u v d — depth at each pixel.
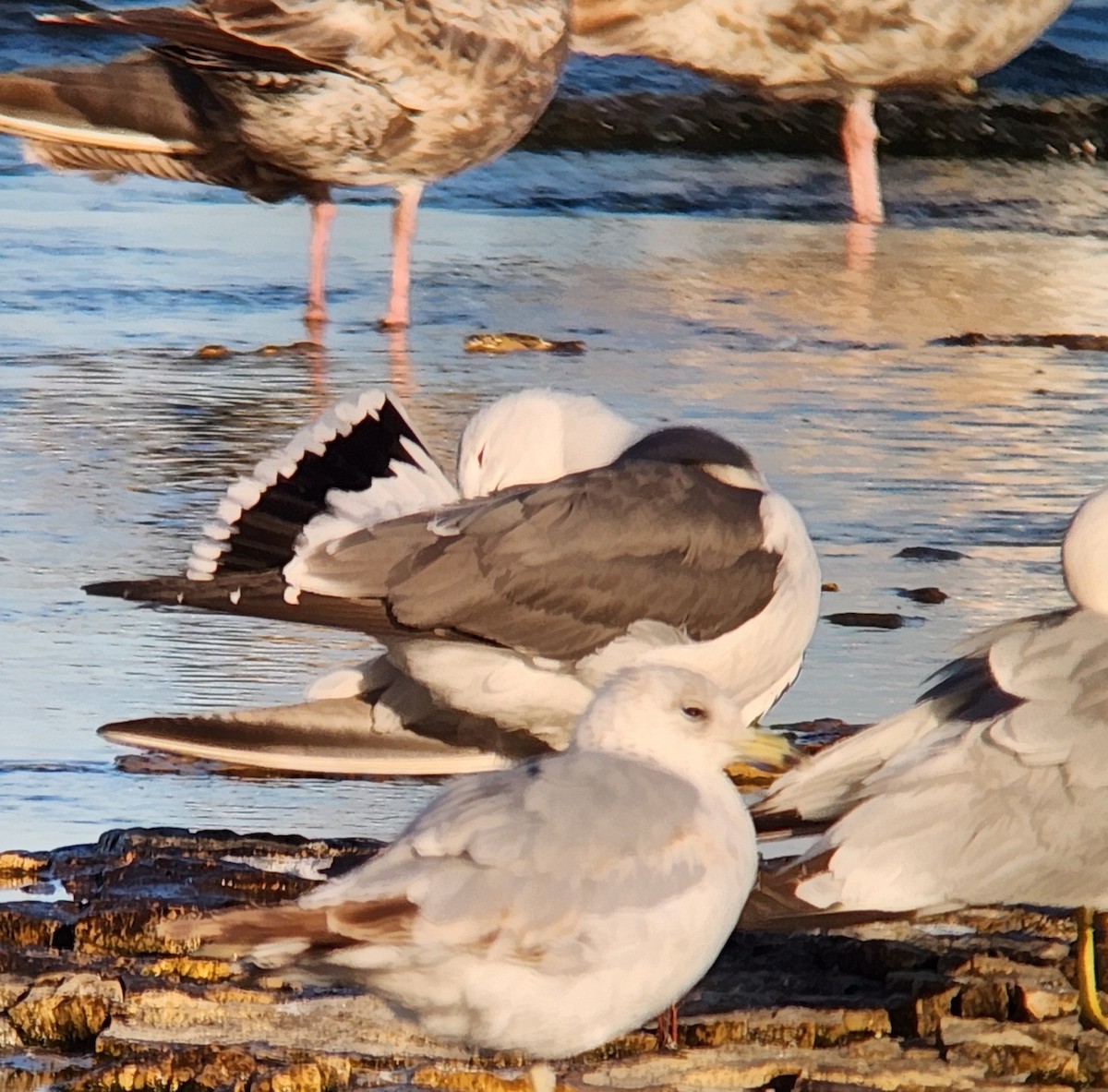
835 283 22.78
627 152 27.55
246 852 10.88
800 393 18.72
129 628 13.91
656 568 11.49
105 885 10.45
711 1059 9.11
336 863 10.83
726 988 9.87
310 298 21.05
